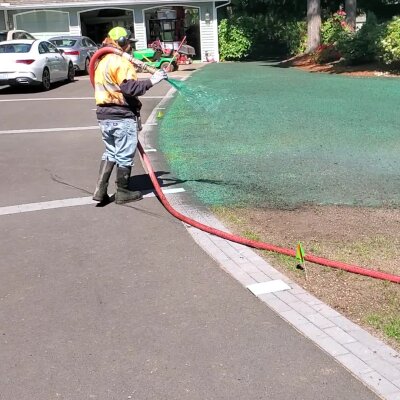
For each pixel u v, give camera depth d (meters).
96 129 11.09
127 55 5.84
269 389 3.03
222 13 34.62
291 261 4.66
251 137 9.76
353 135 9.61
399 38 18.81
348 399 2.92
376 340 3.45
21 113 13.41
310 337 3.50
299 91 15.61
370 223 5.52
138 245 5.09
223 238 5.18
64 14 29.42
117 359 3.36
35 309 4.00
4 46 18.33
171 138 9.91
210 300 4.03
